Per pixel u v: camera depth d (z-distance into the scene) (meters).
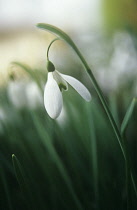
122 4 1.10
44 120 0.34
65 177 0.24
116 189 0.25
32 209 0.21
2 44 1.29
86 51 0.66
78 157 0.29
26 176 0.24
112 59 0.53
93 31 0.74
